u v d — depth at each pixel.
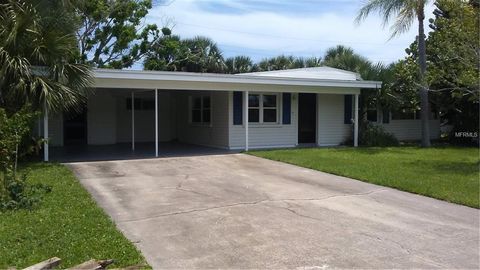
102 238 5.48
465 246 5.64
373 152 15.38
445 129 22.77
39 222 6.09
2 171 7.41
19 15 10.32
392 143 18.67
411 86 18.52
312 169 11.70
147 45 28.36
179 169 11.59
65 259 4.80
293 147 17.27
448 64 14.52
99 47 26.59
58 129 18.11
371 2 17.69
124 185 9.34
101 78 12.73
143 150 16.27
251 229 6.22
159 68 28.38
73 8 12.39
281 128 17.44
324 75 19.58
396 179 9.92
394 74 19.31
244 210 7.28
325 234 6.04
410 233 6.16
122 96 20.12
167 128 21.27
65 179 9.55
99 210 6.88
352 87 17.20
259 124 16.97
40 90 10.53
